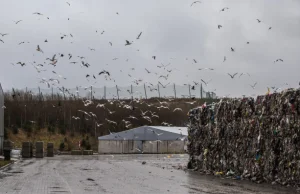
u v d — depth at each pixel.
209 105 36.66
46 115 95.62
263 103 27.94
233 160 31.39
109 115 90.12
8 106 94.25
